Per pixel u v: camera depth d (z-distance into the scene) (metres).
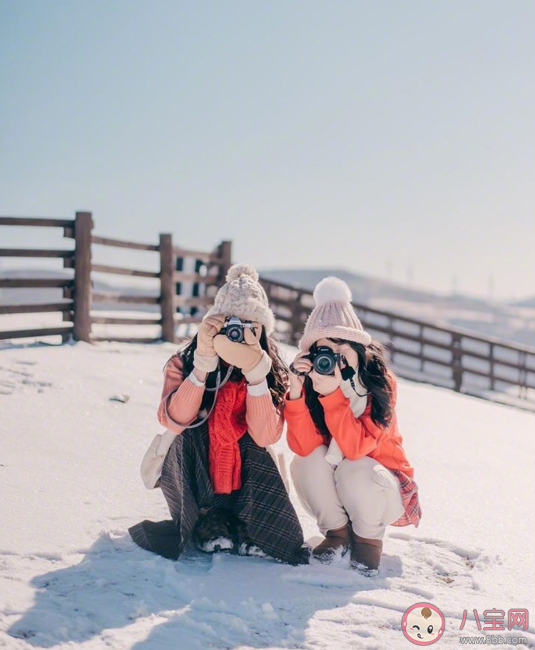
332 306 3.35
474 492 4.70
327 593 2.92
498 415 8.80
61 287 8.70
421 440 6.20
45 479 4.05
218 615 2.60
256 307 3.22
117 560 3.05
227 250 12.80
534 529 3.99
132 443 5.03
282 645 2.45
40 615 2.49
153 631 2.46
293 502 4.07
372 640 2.52
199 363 3.12
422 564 3.35
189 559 3.16
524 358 15.16
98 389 6.37
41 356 7.45
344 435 3.12
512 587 3.12
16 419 5.20
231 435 3.17
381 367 3.29
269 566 3.13
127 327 12.20
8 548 3.07
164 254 10.31
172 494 3.24
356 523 3.18
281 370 3.40
